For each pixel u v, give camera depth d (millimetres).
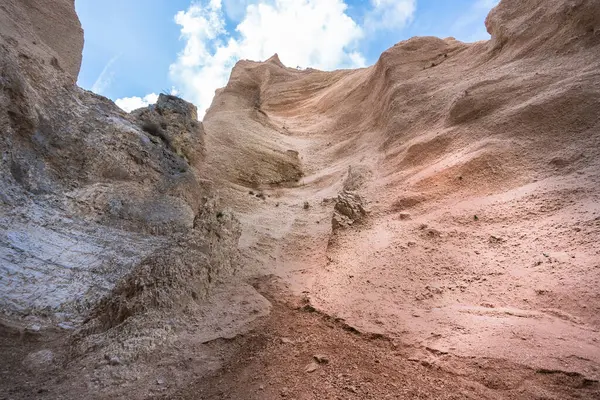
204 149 17688
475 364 4512
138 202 10906
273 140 22172
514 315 5457
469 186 9961
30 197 8945
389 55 22469
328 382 4555
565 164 8836
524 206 8195
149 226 10445
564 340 4590
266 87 35969
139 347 5383
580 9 13062
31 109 9766
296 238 11773
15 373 4973
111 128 12273
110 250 8875
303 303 7234
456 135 12273
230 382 4777
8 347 5562
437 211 9648
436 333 5449
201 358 5363
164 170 12836
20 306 6527
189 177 13445
